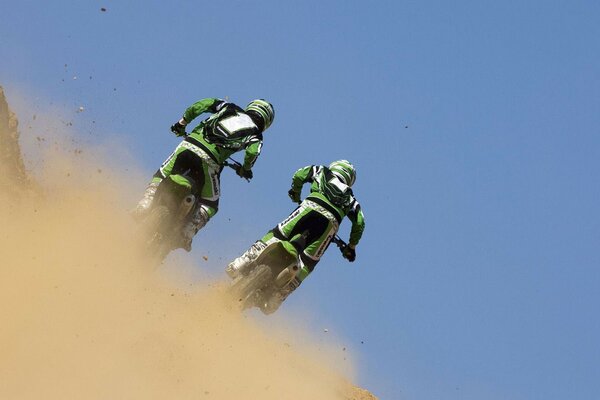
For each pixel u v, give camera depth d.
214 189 39.22
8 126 42.62
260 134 39.25
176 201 37.69
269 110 39.91
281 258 38.72
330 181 40.47
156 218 37.59
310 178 41.12
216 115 39.19
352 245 41.19
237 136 38.84
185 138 39.12
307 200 40.28
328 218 40.16
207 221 39.25
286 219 40.12
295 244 39.00
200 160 38.69
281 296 39.69
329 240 40.47
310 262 40.22
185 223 38.72
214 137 38.84
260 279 38.62
